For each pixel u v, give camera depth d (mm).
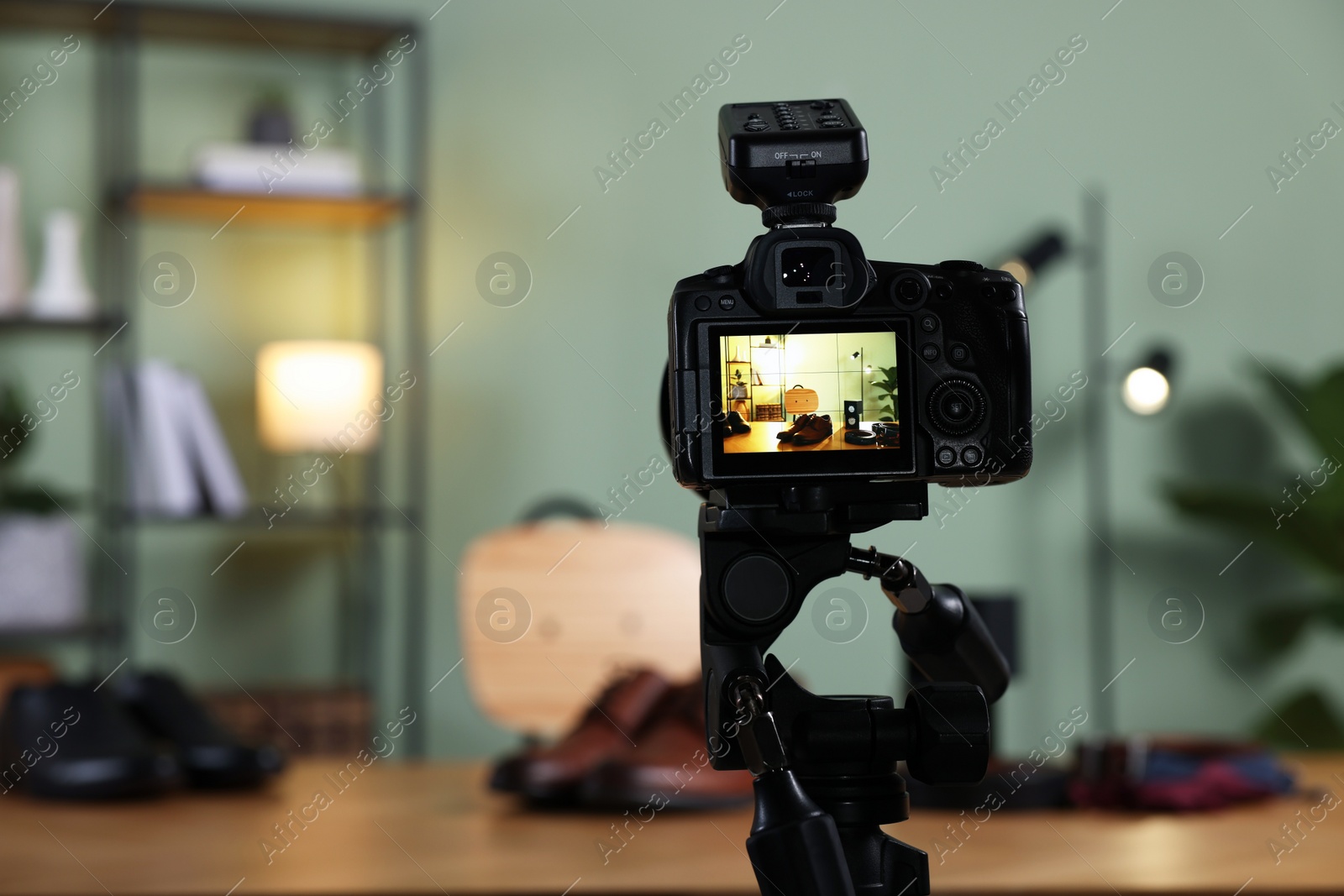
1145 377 2785
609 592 2303
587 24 3357
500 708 2258
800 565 521
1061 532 3508
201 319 3188
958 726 510
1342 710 3619
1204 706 3564
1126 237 3529
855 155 527
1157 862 978
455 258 3297
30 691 1364
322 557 3246
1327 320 3645
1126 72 3537
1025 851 1021
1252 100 3611
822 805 514
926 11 3445
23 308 2910
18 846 1050
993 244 3449
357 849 1038
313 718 2812
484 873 937
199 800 1302
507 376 3314
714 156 3391
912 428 516
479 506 3291
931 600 551
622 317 3359
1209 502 3250
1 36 3066
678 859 988
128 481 2855
